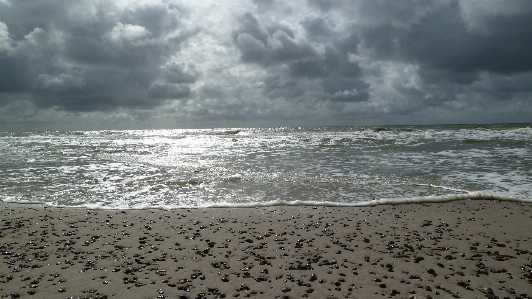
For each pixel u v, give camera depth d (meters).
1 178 14.82
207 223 8.43
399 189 11.99
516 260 6.03
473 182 12.81
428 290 4.96
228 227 8.11
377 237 7.32
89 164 19.14
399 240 7.13
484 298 4.72
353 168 16.39
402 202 10.29
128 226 8.23
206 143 36.47
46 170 17.06
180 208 9.93
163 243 7.06
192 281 5.29
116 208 9.99
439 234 7.48
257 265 5.89
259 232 7.71
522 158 18.55
